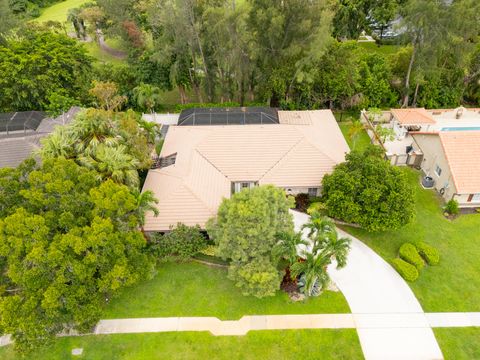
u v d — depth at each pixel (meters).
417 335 23.33
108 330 23.77
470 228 30.77
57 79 43.91
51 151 27.97
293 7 38.94
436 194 34.34
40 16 84.94
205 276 26.94
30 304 19.59
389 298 25.41
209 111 40.53
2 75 41.22
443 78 47.50
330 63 43.94
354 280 26.59
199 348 22.80
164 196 30.12
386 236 30.03
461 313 24.52
